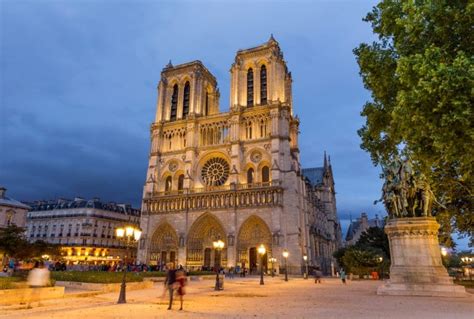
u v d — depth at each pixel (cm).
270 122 8412
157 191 9169
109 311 1822
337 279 6612
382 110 2570
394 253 2875
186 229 8344
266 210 7688
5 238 5250
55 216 11062
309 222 9294
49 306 2039
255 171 8256
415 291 2655
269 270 7375
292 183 7844
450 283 2647
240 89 9075
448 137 1565
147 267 7469
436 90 1527
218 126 9106
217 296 2819
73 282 3139
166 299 2498
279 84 8762
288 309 1920
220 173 8694
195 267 8012
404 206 2917
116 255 11106
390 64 2311
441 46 1828
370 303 2191
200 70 9975
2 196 8575
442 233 3984
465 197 3306
